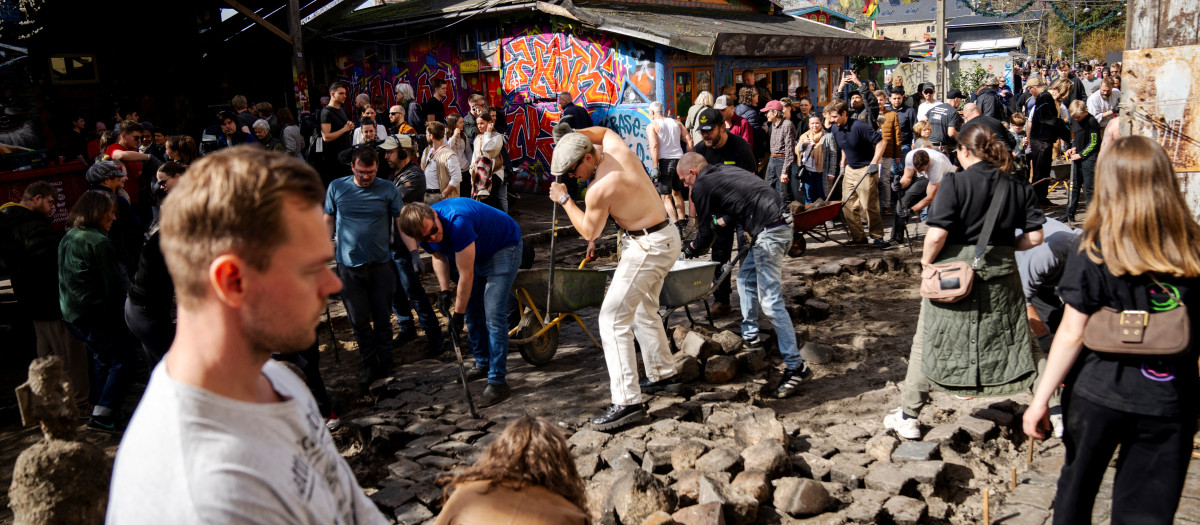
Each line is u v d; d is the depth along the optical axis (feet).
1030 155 36.63
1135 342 8.30
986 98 39.52
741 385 17.84
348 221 18.83
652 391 17.48
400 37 51.72
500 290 17.58
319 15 56.49
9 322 24.76
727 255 22.52
